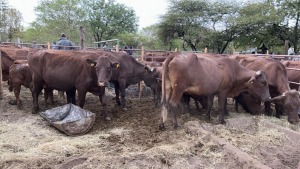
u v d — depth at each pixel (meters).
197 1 33.06
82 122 6.27
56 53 7.73
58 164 4.84
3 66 9.84
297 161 5.29
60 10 43.28
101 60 7.04
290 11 30.42
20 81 7.95
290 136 6.38
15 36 38.56
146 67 9.68
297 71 9.41
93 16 45.28
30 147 5.57
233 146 5.44
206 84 6.75
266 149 5.73
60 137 6.07
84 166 4.71
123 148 5.46
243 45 33.75
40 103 8.87
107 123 7.18
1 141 5.75
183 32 33.84
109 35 47.19
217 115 8.20
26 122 6.95
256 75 7.29
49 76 7.60
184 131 6.38
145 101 10.11
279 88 8.01
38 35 41.25
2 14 36.84
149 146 5.60
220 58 7.46
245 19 29.98
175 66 6.39
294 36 31.42
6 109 7.94
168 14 33.59
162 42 37.94
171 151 5.23
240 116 8.12
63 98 9.49
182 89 6.53
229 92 7.73
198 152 5.32
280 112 8.46
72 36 42.06
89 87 7.42
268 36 32.06
